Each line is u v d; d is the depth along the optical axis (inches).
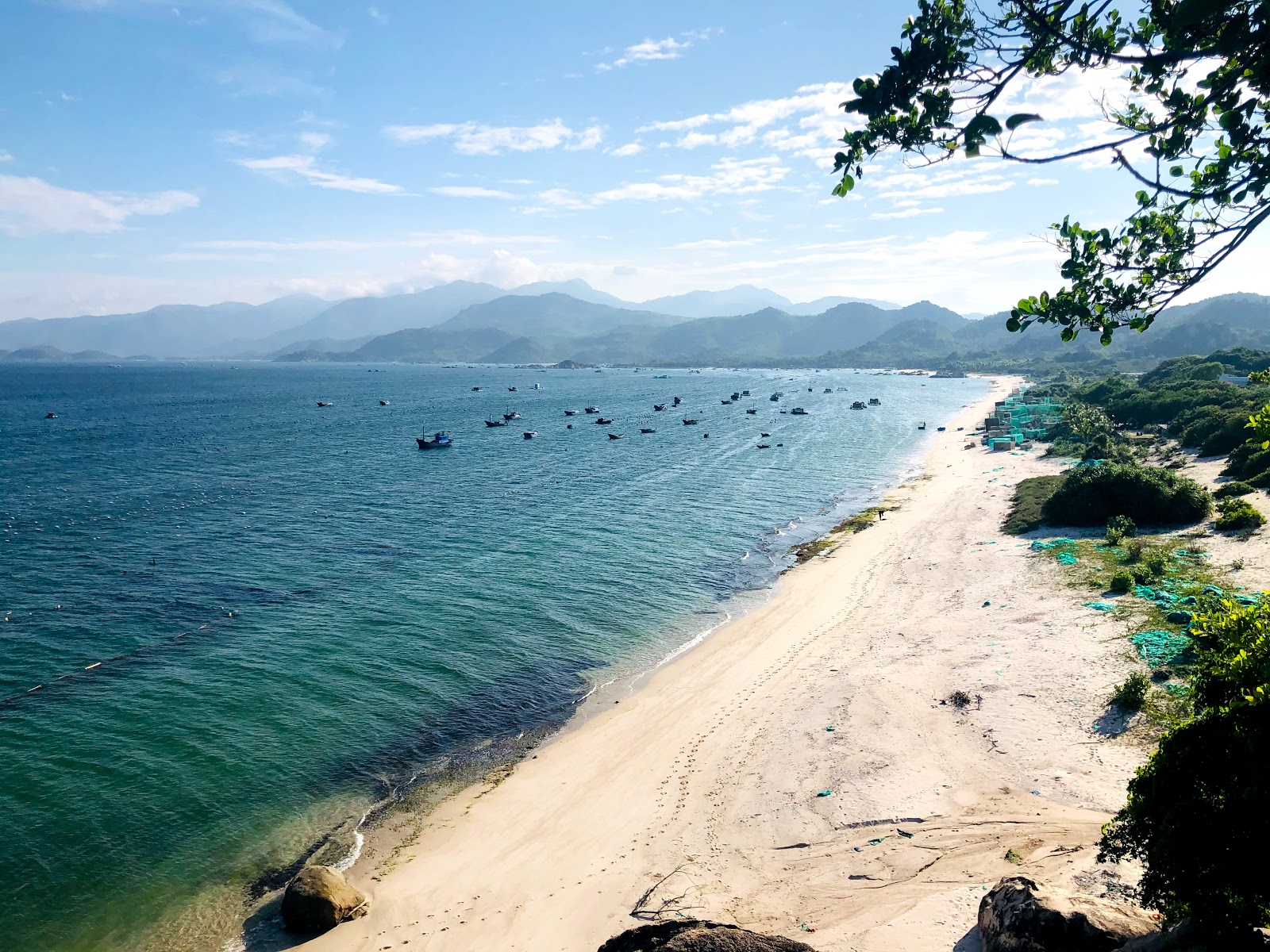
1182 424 3754.9
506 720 1348.4
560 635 1729.8
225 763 1195.3
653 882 898.7
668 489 3484.3
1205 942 493.4
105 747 1232.8
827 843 925.2
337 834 1039.6
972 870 800.3
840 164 302.7
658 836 997.2
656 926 617.3
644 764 1185.4
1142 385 6240.2
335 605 1891.0
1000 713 1155.3
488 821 1058.7
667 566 2260.1
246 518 2861.7
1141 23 255.9
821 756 1132.5
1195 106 262.7
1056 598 1603.1
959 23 265.6
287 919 871.1
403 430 6151.6
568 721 1346.0
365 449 4953.3
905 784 1020.5
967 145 254.5
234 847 1009.5
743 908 820.0
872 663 1449.3
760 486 3570.4
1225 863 485.4
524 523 2792.8
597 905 872.9
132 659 1561.3
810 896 817.5
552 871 948.6
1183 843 511.2
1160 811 546.0
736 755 1178.6
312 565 2239.2
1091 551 1893.5
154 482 3634.4
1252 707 503.8
